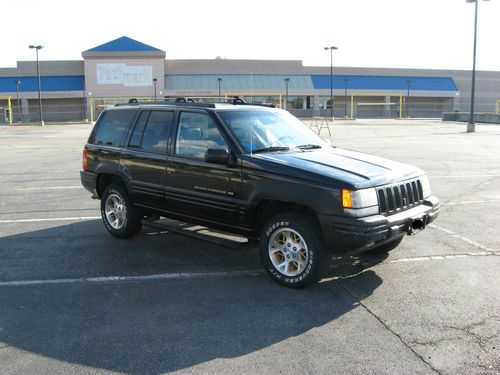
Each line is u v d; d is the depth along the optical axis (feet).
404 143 80.07
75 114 241.35
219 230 18.80
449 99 270.87
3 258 20.16
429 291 16.30
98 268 18.88
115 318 14.39
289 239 16.58
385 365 11.68
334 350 12.43
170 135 19.95
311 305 15.25
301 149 18.89
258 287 16.83
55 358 12.09
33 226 25.64
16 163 55.01
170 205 19.99
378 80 258.78
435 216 17.84
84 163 24.41
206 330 13.57
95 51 230.68
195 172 18.75
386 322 14.02
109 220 23.13
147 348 12.57
